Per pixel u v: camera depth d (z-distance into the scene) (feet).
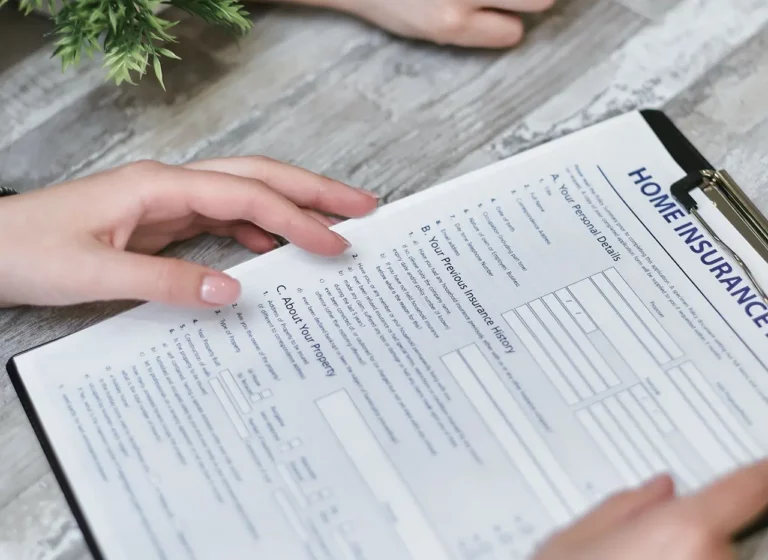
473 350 2.11
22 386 2.10
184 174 2.19
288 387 2.09
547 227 2.22
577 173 2.27
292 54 2.46
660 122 2.32
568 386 2.08
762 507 1.90
